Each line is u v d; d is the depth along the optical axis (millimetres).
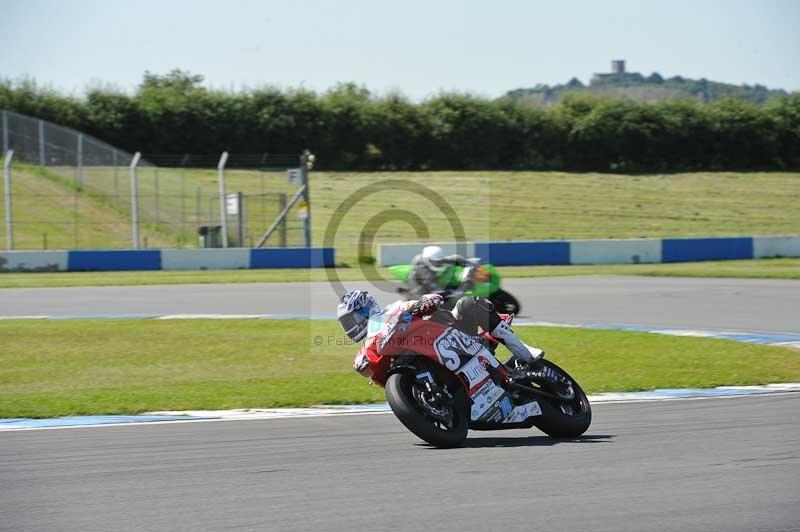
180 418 27047
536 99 187750
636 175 167250
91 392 31797
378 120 173750
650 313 53375
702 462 20672
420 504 17328
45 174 117812
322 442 23297
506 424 23438
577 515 16594
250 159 170000
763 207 134875
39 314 53750
